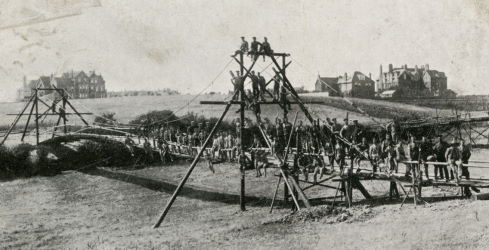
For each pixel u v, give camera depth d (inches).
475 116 1939.0
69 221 800.9
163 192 1053.2
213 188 1053.8
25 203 962.1
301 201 855.7
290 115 2106.3
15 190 1103.6
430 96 3016.7
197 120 1771.7
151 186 1119.0
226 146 1147.3
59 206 932.6
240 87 812.6
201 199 951.6
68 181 1212.5
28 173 1282.0
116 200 981.8
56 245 641.0
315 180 783.7
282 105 856.9
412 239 498.9
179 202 935.7
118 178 1232.8
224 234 629.3
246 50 808.9
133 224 764.0
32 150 1334.9
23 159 1290.6
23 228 749.3
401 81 3169.3
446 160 687.7
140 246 596.1
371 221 614.5
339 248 498.6
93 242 641.0
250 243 564.7
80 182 1196.5
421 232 522.3
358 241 518.6
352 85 3120.1
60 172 1326.3
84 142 1462.8
